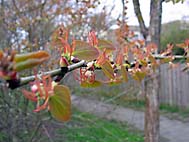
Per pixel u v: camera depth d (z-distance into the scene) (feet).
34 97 2.10
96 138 20.83
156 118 14.14
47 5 18.13
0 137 15.55
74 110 25.98
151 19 12.96
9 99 15.05
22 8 17.13
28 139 15.49
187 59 5.62
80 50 2.97
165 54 5.87
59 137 18.63
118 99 22.98
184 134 26.68
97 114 26.99
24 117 15.58
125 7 13.55
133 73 5.07
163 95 39.96
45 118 16.49
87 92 25.31
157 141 14.17
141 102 31.35
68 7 17.94
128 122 27.96
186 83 36.99
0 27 16.74
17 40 16.47
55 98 2.23
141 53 5.47
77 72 3.38
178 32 36.52
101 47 3.61
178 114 34.60
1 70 1.80
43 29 17.57
